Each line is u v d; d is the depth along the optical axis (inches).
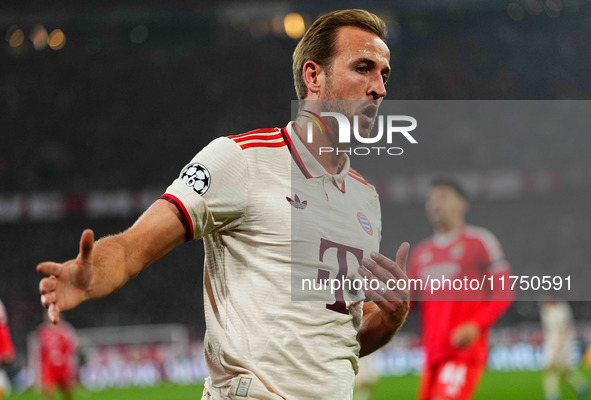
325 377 204.2
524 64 2844.5
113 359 1738.4
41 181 2610.7
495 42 2881.4
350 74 222.1
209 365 215.2
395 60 2856.8
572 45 2874.0
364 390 927.7
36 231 2596.0
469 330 472.1
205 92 2817.4
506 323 1893.5
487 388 1174.3
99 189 2628.0
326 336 207.9
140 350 1771.7
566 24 2878.9
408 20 2886.3
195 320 2373.3
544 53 2864.2
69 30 2792.8
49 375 1149.1
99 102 2785.4
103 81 2819.9
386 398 1052.5
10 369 1708.9
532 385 1226.0
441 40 2886.3
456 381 486.6
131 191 2566.4
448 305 490.9
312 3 2583.7
